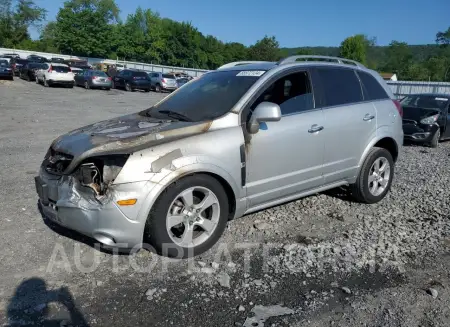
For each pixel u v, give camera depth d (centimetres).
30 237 410
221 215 387
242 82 440
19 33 7625
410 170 771
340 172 490
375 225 466
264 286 333
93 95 2581
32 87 2773
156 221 349
